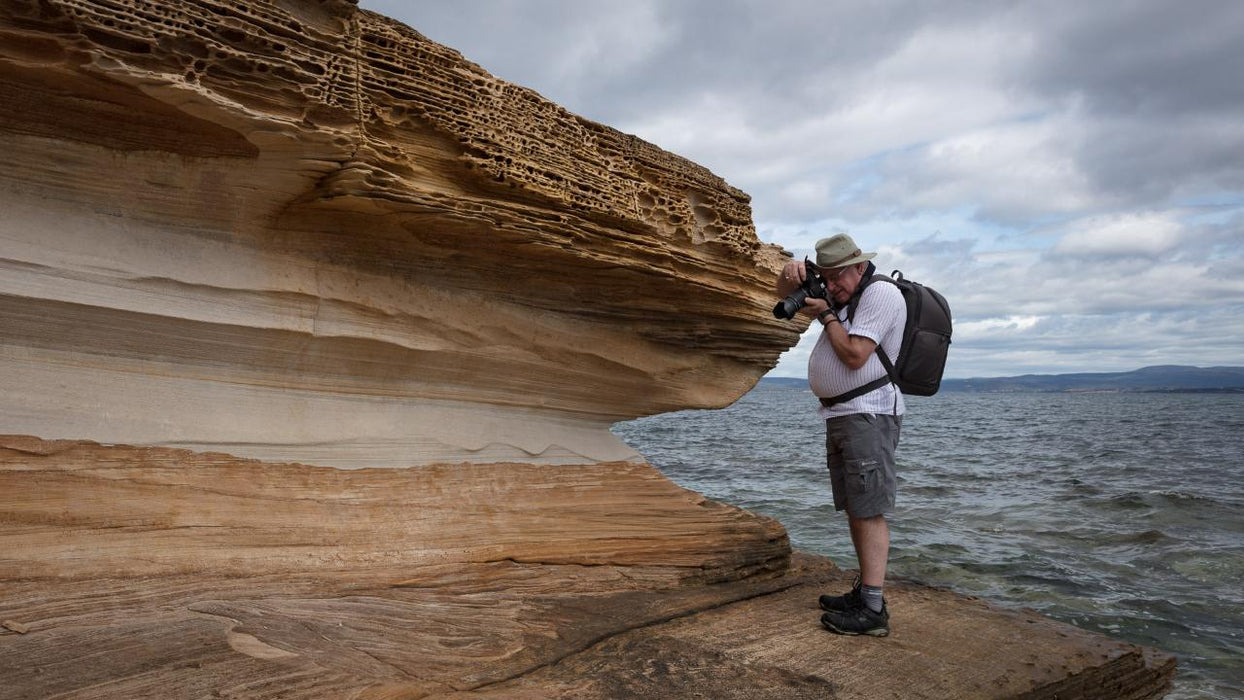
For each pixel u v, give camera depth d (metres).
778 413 61.88
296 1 4.03
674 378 6.45
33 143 3.72
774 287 6.69
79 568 3.76
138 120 3.80
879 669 3.83
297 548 4.40
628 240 5.39
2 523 3.66
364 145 4.12
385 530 4.71
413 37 4.57
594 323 5.86
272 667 3.09
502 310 5.36
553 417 5.91
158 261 4.07
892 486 4.25
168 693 2.80
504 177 4.73
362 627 3.72
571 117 5.30
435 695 3.13
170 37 3.57
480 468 5.30
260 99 3.84
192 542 4.11
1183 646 6.96
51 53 3.42
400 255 4.81
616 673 3.60
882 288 4.21
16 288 3.69
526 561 5.10
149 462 4.05
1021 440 33.81
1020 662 4.08
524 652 3.75
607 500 5.70
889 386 4.21
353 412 4.86
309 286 4.51
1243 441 33.78
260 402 4.52
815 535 10.58
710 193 6.15
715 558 5.57
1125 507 13.64
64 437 3.84
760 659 3.88
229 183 4.13
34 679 2.82
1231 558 9.91
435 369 5.16
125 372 4.10
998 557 9.79
